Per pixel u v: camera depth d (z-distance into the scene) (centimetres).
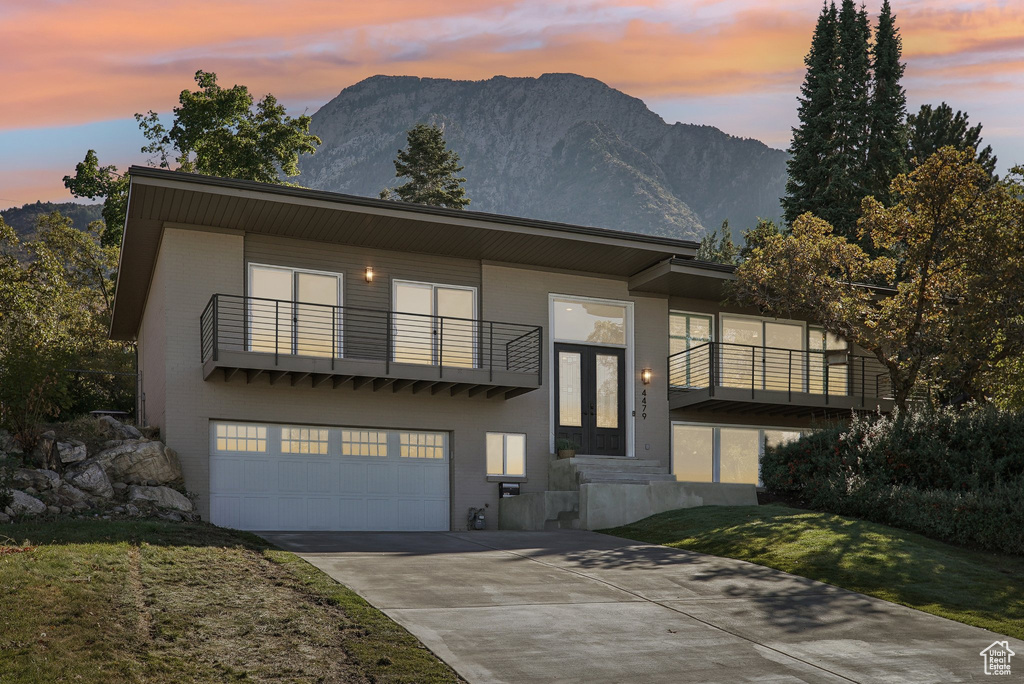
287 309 2027
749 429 2545
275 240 2042
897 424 1911
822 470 1997
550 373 2277
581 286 2341
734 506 1922
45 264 2834
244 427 1958
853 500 1800
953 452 1777
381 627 990
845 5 4156
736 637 1032
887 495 1734
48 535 1258
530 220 2047
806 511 1809
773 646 1002
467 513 2136
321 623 987
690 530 1703
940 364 2114
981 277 2009
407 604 1101
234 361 1828
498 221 2023
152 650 874
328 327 2061
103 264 4412
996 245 2012
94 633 884
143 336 2658
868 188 3922
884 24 4172
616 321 2389
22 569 1030
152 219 1930
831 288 2231
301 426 2011
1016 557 1476
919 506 1670
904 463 1827
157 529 1391
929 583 1288
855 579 1304
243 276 1986
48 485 1597
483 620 1054
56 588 980
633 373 2375
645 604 1169
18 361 1669
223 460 1928
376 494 2064
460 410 2161
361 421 2055
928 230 2158
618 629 1048
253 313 1994
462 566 1359
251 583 1120
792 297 2217
